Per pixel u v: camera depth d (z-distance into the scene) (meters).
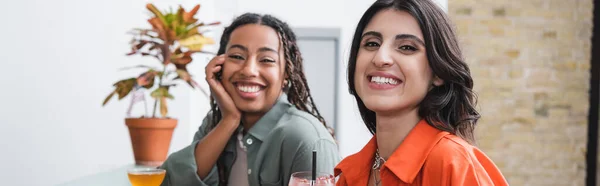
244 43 1.59
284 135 1.53
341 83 4.20
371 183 1.17
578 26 4.23
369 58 1.05
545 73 4.24
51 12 3.02
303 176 1.08
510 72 4.23
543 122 4.25
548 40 4.23
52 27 3.03
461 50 1.08
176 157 1.64
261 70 1.59
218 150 1.61
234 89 1.61
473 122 1.10
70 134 3.06
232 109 1.60
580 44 4.23
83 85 3.05
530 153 4.26
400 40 1.03
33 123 3.04
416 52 1.03
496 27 4.22
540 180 4.27
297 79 1.68
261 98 1.61
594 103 4.22
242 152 1.67
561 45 4.23
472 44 4.22
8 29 3.00
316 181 1.05
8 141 3.01
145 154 2.20
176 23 2.24
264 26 1.61
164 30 2.22
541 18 4.22
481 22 4.21
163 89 2.27
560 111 4.24
